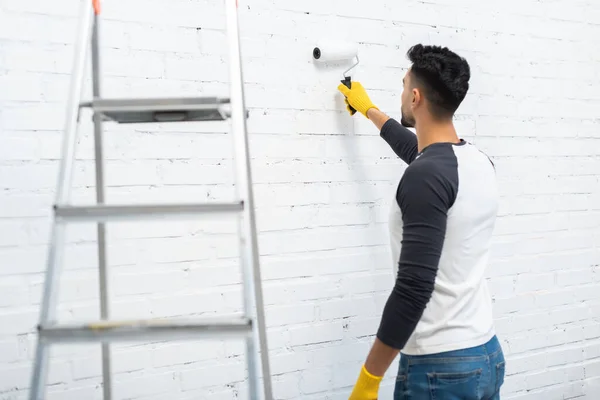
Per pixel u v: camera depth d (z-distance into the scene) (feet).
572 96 7.56
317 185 6.14
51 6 5.15
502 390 7.24
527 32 7.21
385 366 4.27
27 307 5.12
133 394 5.49
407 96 4.76
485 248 4.53
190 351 5.70
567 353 7.66
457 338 4.27
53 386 5.23
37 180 5.15
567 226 7.59
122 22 5.36
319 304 6.18
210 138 5.73
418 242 4.07
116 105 3.72
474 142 6.91
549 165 7.43
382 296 6.49
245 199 3.49
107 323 3.30
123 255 5.43
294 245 6.05
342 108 6.23
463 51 6.82
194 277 5.68
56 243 3.39
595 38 7.70
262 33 5.83
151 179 5.51
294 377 6.08
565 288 7.61
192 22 5.62
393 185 6.53
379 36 6.37
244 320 3.30
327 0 6.11
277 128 5.93
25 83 5.08
